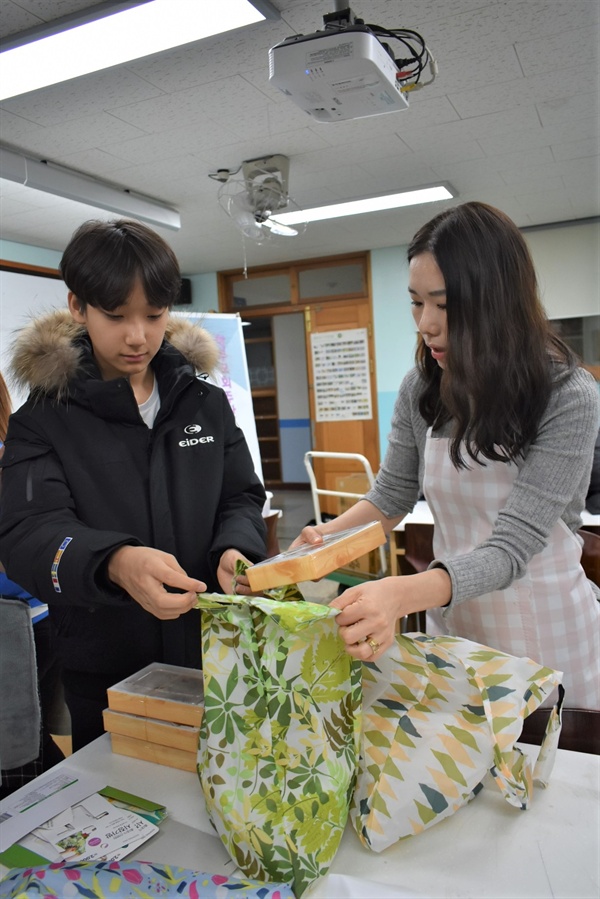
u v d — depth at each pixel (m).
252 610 0.69
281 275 5.87
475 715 0.75
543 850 0.67
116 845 0.69
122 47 2.00
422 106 2.64
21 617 1.18
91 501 1.02
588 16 2.00
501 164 3.44
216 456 1.14
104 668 1.08
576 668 1.05
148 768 0.85
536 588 1.03
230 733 0.68
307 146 3.03
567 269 4.90
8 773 1.30
